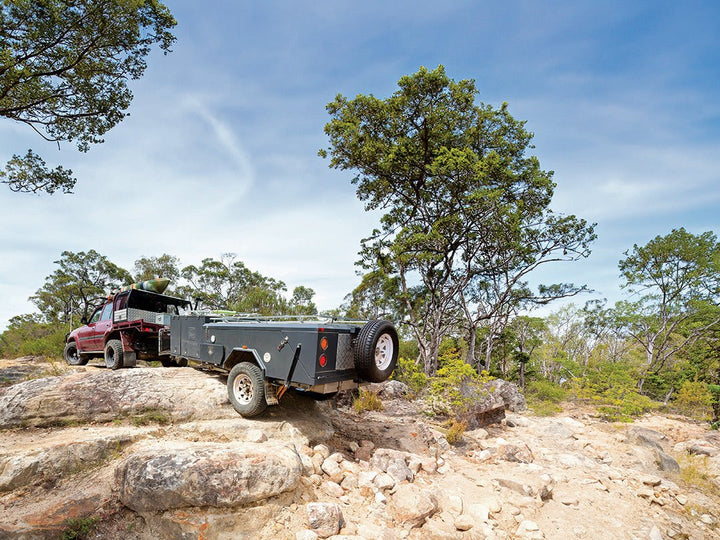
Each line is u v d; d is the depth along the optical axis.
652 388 26.69
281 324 6.35
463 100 19.81
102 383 6.78
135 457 4.60
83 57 13.91
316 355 5.49
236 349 6.53
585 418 14.66
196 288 43.12
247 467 4.30
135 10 13.51
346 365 6.06
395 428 8.25
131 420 6.27
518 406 13.98
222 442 5.71
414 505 4.86
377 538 4.29
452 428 8.77
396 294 25.92
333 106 21.88
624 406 15.01
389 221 23.30
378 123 21.25
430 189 21.52
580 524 5.59
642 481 7.56
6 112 13.73
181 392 6.75
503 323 24.89
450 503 5.39
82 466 5.10
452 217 18.64
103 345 10.73
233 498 4.13
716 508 6.93
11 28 12.48
